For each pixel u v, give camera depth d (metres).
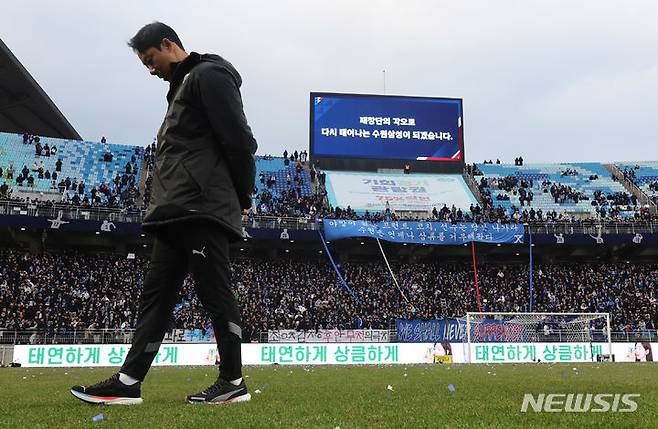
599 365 20.44
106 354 26.03
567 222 43.53
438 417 3.69
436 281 43.25
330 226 40.28
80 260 40.12
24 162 45.66
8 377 12.41
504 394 5.69
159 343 4.97
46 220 37.72
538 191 52.22
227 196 4.76
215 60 4.86
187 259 5.01
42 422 3.58
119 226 39.03
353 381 9.24
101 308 34.56
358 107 48.78
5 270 36.34
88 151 49.34
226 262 4.79
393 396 5.57
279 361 27.38
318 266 44.00
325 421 3.50
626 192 51.66
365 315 37.12
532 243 43.31
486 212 47.09
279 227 41.38
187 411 4.09
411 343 29.27
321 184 49.22
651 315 38.16
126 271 39.84
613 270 45.06
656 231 43.41
